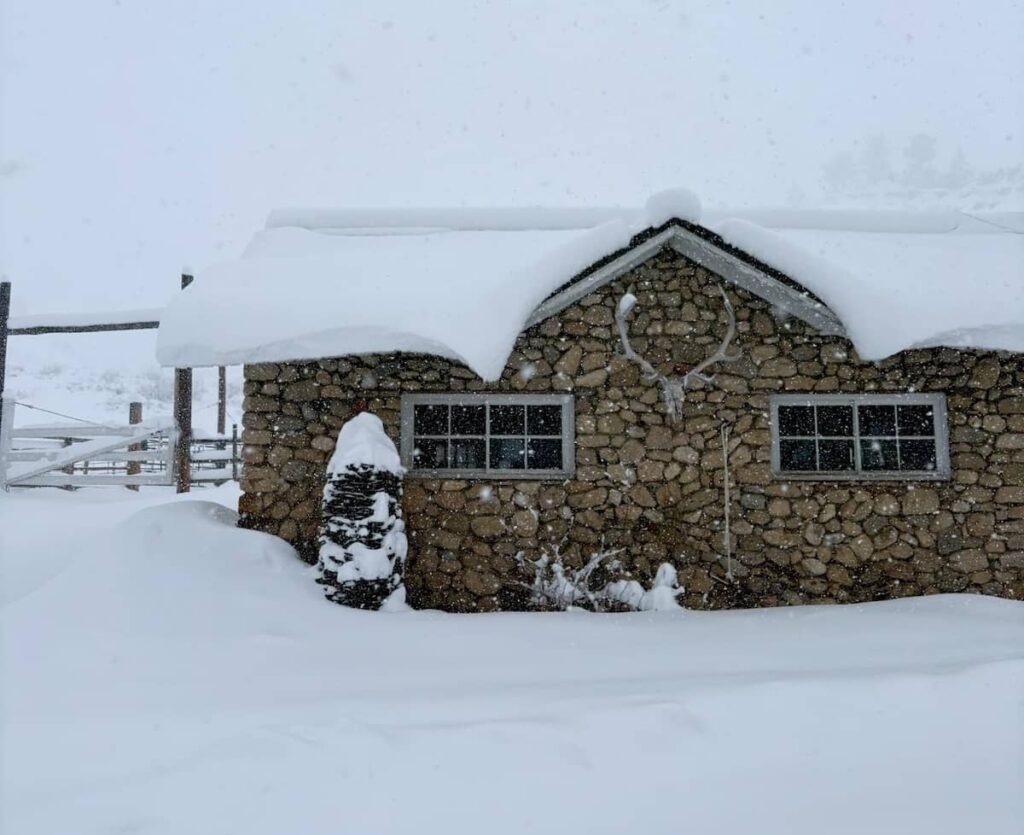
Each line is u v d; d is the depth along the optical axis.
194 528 6.29
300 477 6.96
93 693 3.90
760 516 6.96
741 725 3.41
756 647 4.89
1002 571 6.80
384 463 6.25
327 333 6.55
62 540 7.74
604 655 4.71
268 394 7.04
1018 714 3.50
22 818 2.69
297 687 4.01
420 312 6.61
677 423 7.06
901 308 6.39
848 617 5.89
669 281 7.19
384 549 6.04
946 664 4.18
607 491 6.99
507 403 7.13
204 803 2.78
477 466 7.19
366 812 2.73
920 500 6.93
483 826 2.66
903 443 7.16
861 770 3.06
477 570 6.92
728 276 7.09
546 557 6.89
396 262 7.75
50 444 12.43
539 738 3.22
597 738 3.24
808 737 3.33
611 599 6.76
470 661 4.56
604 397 7.09
